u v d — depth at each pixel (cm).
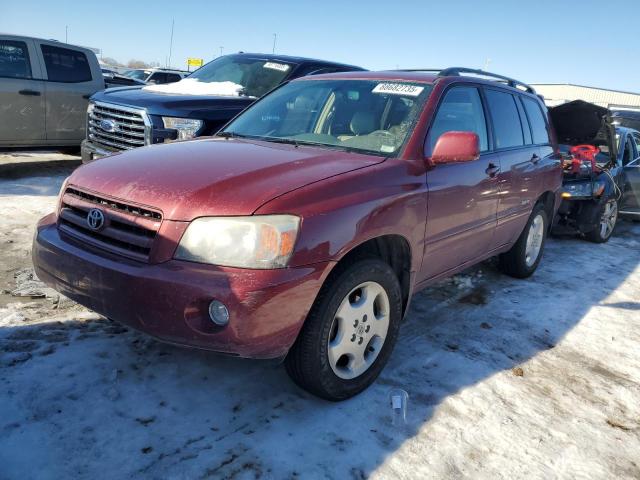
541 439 283
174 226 247
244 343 242
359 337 293
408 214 306
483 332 404
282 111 406
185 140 381
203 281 237
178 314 240
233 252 240
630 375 362
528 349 384
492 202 407
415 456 260
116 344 329
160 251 247
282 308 244
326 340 271
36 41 807
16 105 782
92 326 350
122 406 273
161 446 249
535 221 524
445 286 494
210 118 604
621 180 780
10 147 797
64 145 859
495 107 437
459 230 369
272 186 260
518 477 254
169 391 290
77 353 315
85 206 281
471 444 273
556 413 308
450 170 350
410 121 346
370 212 279
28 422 254
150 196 259
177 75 2078
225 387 299
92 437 250
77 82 854
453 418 292
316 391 283
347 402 296
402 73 405
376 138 344
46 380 287
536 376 347
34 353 311
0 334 329
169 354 324
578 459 270
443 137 325
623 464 270
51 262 282
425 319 418
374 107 368
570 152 718
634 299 511
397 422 283
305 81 435
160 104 590
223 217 243
